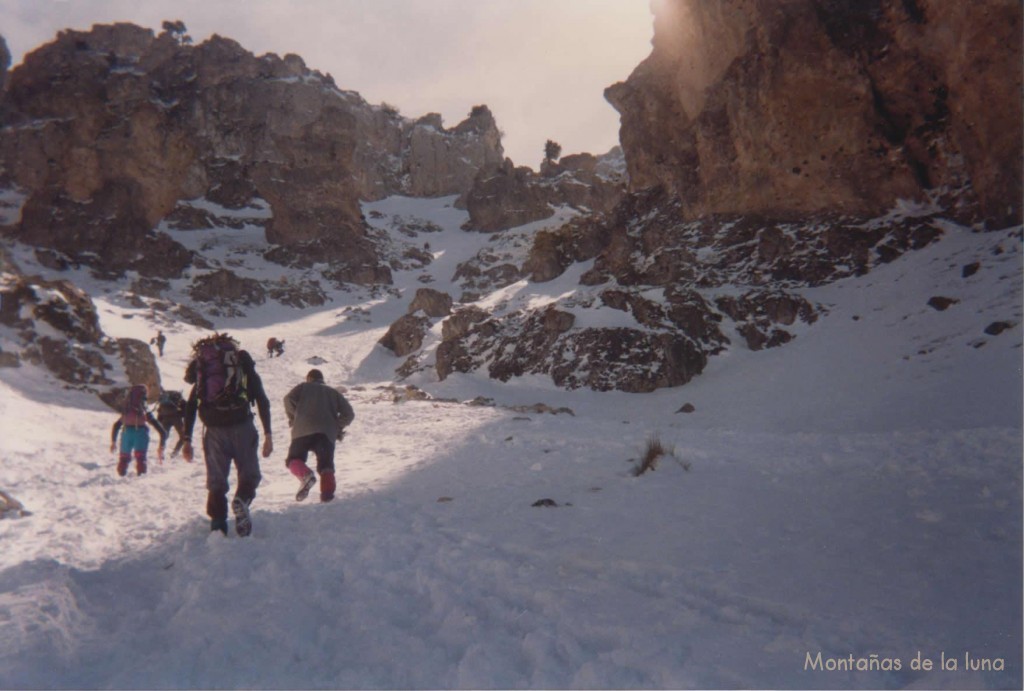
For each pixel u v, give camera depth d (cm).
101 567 499
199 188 8362
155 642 333
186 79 8919
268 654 306
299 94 9000
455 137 11862
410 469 953
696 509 575
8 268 2439
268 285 6228
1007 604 316
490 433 1330
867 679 255
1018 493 539
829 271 2995
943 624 300
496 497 695
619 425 1443
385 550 485
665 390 2588
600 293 3212
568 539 495
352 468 1029
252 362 600
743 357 2683
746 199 3559
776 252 3216
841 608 328
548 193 9000
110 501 835
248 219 8131
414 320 4372
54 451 1308
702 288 3127
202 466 1178
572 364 2823
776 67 3266
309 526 595
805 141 3288
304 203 7412
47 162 6544
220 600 377
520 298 4141
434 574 422
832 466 754
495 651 292
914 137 3080
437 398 2786
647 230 4022
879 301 2619
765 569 397
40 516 730
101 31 8769
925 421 1602
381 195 11150
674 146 4366
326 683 275
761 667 266
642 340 2750
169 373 3588
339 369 4125
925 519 490
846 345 2395
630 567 412
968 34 2600
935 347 2114
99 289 5403
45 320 2233
